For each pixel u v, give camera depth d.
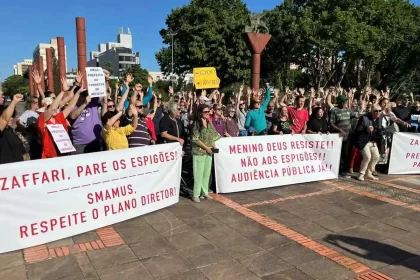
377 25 34.16
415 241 4.59
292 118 7.98
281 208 5.81
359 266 3.92
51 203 4.44
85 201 4.74
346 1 34.12
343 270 3.83
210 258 4.07
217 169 6.57
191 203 6.03
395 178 7.95
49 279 3.60
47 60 23.92
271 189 6.97
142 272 3.75
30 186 4.28
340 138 7.77
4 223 4.12
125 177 5.17
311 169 7.52
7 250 4.15
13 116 4.75
